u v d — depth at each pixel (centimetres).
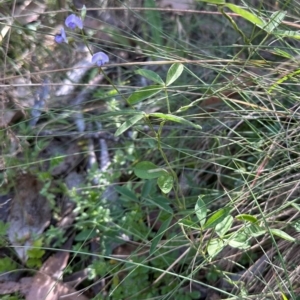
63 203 37
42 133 39
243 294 28
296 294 28
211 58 37
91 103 41
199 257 32
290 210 31
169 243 33
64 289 33
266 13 35
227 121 36
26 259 34
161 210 34
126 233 35
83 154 40
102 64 27
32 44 38
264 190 30
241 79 36
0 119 36
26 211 36
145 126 40
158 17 43
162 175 28
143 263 30
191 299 32
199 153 34
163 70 43
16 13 37
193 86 30
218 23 44
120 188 35
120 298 32
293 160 31
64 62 40
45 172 37
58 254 35
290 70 32
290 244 31
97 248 35
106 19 43
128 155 38
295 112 32
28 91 38
